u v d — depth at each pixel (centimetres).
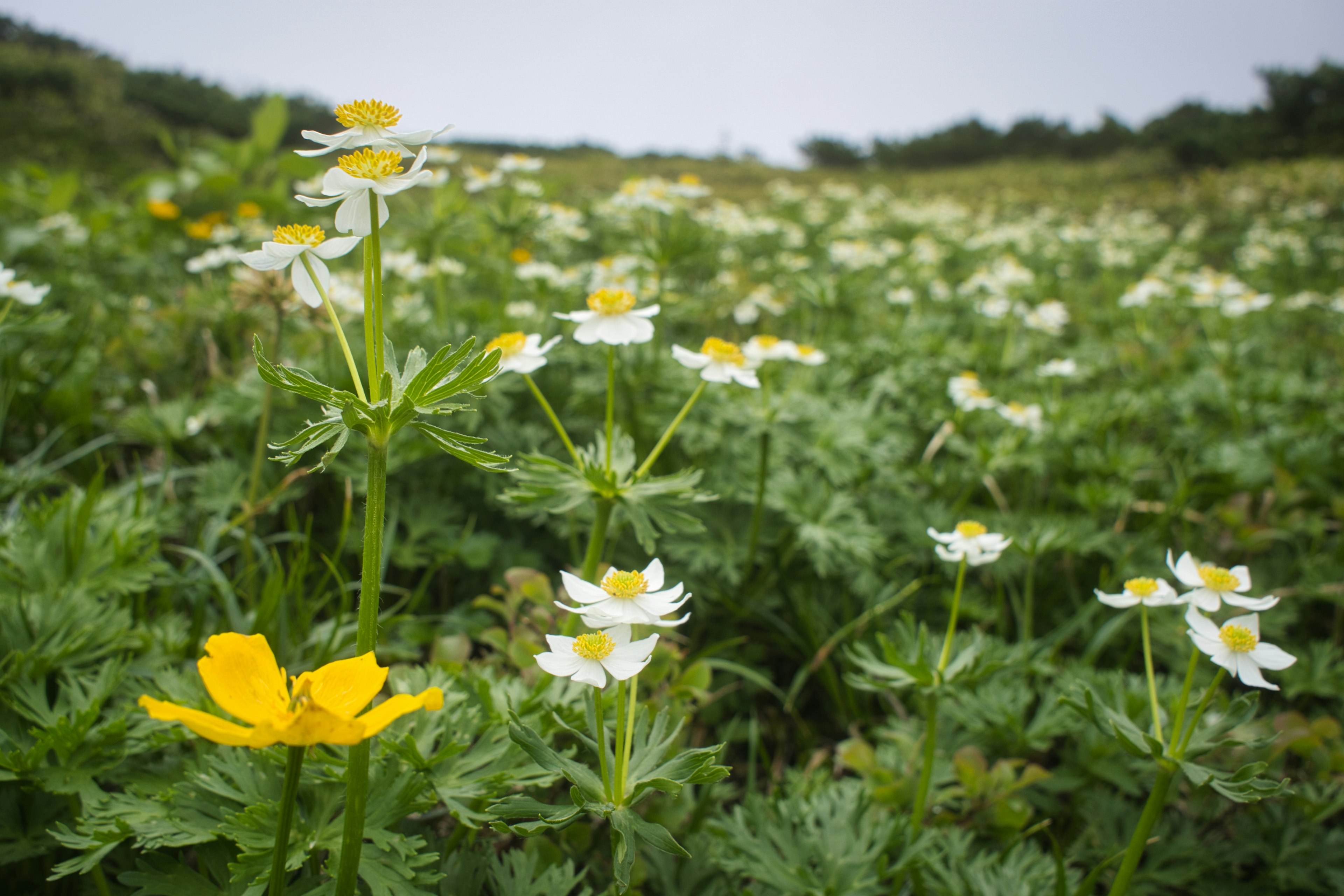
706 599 39
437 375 16
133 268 80
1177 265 137
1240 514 45
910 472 50
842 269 107
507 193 54
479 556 37
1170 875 27
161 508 36
